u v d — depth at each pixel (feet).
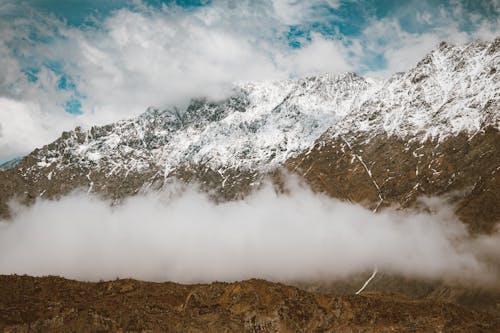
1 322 508.94
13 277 585.63
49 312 531.91
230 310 572.10
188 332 542.57
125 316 540.52
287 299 586.04
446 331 570.46
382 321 578.25
